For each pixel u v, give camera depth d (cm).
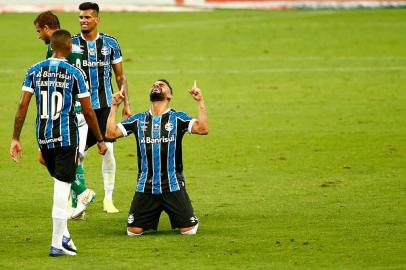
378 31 10775
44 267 2980
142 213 3425
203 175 4547
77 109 3744
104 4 13288
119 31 10775
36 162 4850
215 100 6712
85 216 3794
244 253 3148
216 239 3353
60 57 3212
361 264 3000
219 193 4166
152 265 3000
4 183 4381
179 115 3441
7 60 8525
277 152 5081
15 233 3475
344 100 6681
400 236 3362
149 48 9419
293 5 13938
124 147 5206
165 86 3475
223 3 13812
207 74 7856
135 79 7588
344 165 4747
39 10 12775
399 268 2955
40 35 3703
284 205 3916
